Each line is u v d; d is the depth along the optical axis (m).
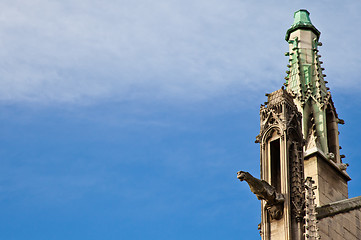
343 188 36.59
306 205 30.11
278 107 32.78
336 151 37.34
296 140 32.34
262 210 30.78
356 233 33.19
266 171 31.77
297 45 40.41
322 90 38.56
